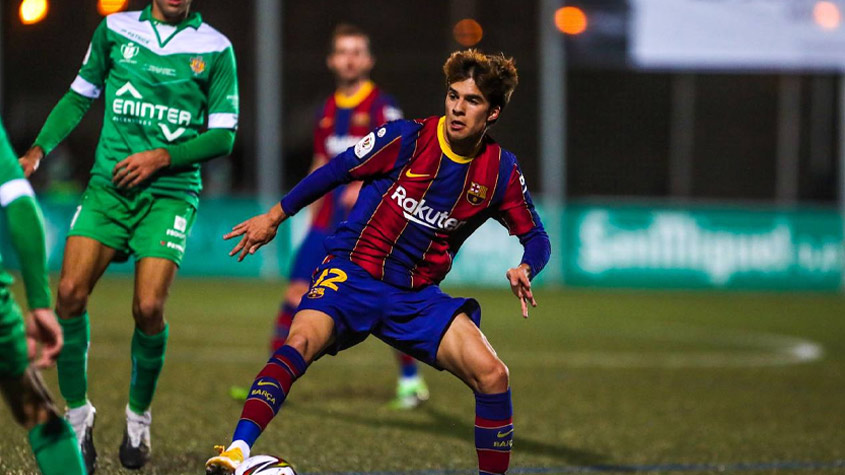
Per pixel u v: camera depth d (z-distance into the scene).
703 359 34.81
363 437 20.36
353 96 24.73
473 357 13.78
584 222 63.50
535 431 22.08
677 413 25.00
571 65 66.94
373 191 14.17
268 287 56.66
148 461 16.69
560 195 66.31
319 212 24.47
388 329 14.24
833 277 63.59
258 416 12.61
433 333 13.94
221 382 26.78
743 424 23.78
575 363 33.09
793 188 70.44
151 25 16.00
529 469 18.42
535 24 69.00
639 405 25.94
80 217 15.78
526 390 27.61
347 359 32.62
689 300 56.47
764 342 39.91
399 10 68.88
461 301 14.20
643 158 70.44
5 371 10.84
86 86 16.12
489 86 13.34
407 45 69.00
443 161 13.84
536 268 14.17
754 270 63.44
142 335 15.73
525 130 69.25
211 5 67.56
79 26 66.56
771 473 18.77
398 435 20.77
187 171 16.16
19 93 66.44
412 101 69.31
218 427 20.67
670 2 67.06
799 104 70.00
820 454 20.56
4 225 54.62
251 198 62.41
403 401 24.30
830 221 63.69
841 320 48.25
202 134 16.02
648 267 63.28
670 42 67.25
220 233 61.75
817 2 66.81
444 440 20.44
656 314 48.91
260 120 65.19
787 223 63.47
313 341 13.46
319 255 24.31
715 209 63.50
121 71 15.84
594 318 46.56
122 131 15.86
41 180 63.72
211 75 16.12
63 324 15.36
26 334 10.63
